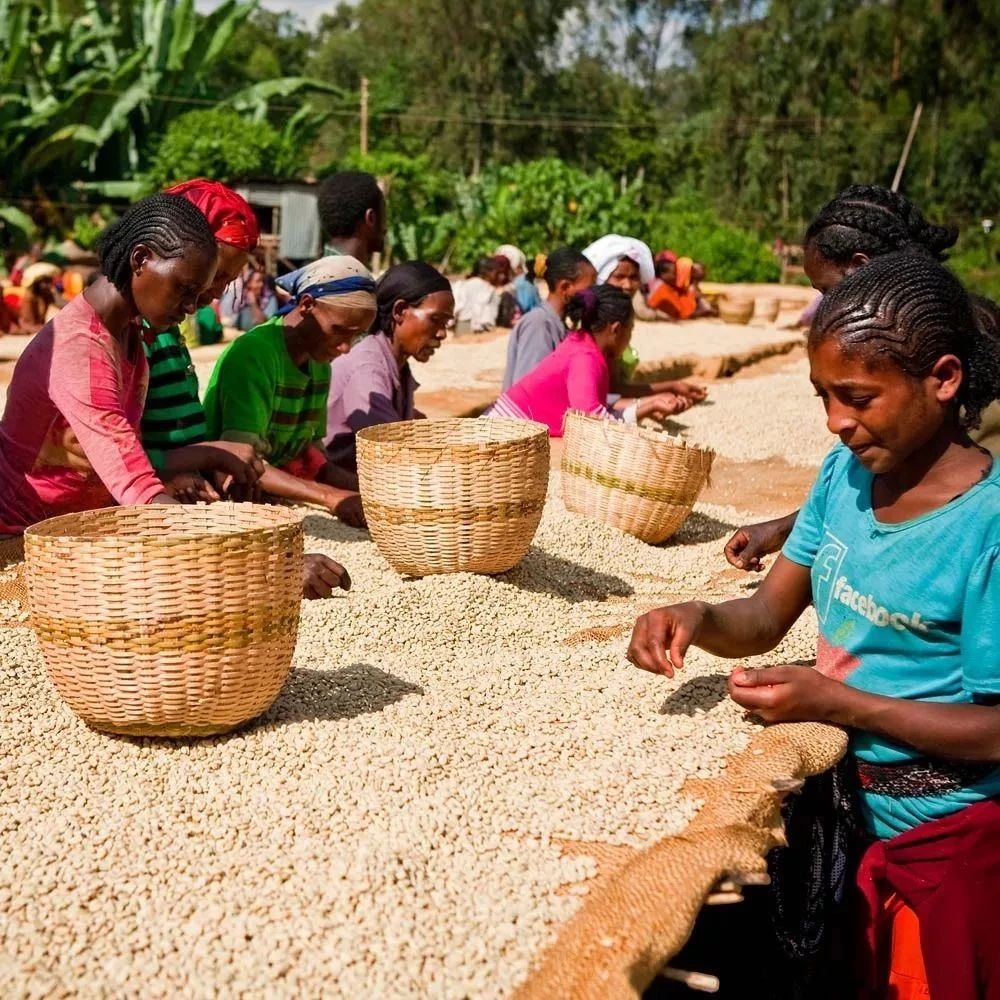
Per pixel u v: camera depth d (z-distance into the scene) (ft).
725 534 18.20
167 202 11.58
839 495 9.02
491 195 90.99
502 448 13.25
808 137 171.63
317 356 15.83
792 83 174.09
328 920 7.02
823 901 9.09
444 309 17.24
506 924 6.96
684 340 46.62
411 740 9.23
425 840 7.84
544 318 22.58
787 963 9.91
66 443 12.73
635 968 6.51
